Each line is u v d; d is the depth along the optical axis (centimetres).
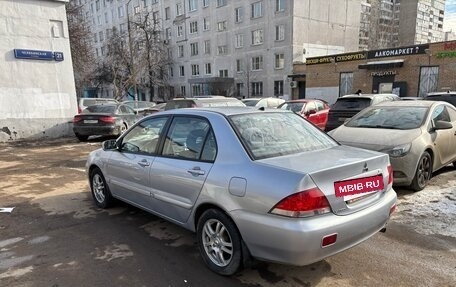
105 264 344
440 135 602
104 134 1228
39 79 1358
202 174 322
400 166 526
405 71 2427
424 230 408
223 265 314
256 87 4016
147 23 4803
